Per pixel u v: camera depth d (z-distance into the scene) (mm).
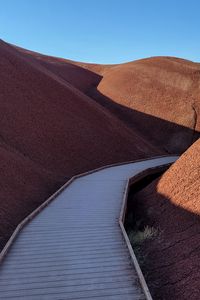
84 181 22188
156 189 18688
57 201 16562
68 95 40062
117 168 28547
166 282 9922
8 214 13625
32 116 29219
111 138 37031
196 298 8648
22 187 17062
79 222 13195
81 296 7793
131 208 17969
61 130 30625
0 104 27484
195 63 76562
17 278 8617
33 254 10070
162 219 14906
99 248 10531
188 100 60219
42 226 12688
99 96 66375
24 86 33344
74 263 9461
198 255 10547
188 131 54531
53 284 8320
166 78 66562
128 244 10547
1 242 11508
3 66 34281
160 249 12031
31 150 24359
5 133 24172
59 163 25297
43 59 87000
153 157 38906
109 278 8602
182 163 17984
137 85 65750
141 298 7711
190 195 14672
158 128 55406
